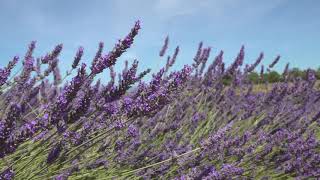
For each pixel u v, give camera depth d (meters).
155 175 1.19
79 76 0.81
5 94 1.21
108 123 0.93
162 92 0.89
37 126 0.77
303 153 1.37
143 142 1.35
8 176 0.84
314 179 1.34
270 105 1.84
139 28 0.85
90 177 1.14
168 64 1.76
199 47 1.92
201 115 1.65
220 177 1.02
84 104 0.81
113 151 1.19
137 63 0.88
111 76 1.35
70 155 1.12
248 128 1.63
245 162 1.31
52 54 1.30
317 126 1.63
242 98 2.04
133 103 0.89
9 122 0.73
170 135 1.44
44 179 0.99
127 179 1.10
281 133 1.40
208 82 1.94
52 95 1.36
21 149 1.00
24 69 1.22
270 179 1.31
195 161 1.18
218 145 1.20
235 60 1.97
